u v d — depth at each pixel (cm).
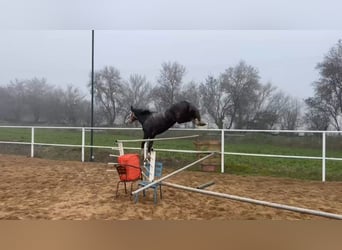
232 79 2447
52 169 923
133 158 582
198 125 786
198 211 504
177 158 1144
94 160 1194
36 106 2702
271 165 1060
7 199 572
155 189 538
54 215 474
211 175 865
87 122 2594
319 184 756
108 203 543
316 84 2366
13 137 1848
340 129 2222
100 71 2614
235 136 1518
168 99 2516
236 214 489
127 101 2552
